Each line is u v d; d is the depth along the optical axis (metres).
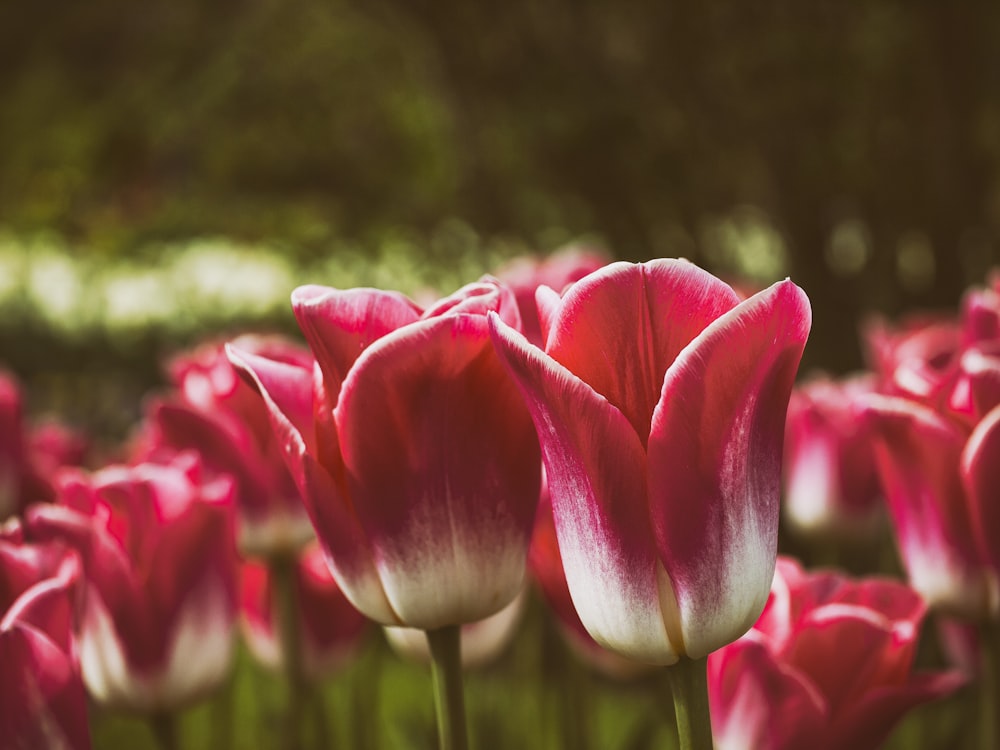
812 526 0.77
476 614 0.47
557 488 0.45
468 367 0.45
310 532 0.64
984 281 2.02
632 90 2.04
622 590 0.44
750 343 0.42
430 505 0.46
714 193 2.12
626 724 1.09
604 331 0.43
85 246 3.45
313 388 0.47
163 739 0.57
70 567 0.51
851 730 0.51
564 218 2.32
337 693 1.07
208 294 3.40
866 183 2.02
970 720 0.67
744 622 0.44
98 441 2.46
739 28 1.96
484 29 2.07
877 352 0.72
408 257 2.82
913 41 1.93
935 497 0.54
